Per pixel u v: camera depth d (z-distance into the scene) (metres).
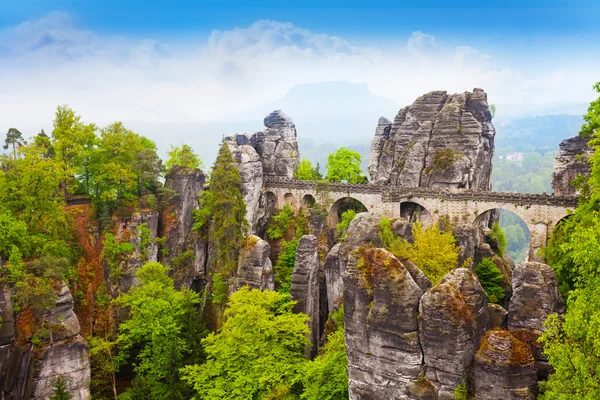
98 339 65.56
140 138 94.19
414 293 37.56
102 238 76.06
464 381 35.41
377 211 92.19
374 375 39.28
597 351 29.20
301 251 71.31
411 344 37.00
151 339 65.44
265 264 76.19
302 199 100.25
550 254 63.06
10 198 67.38
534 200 78.38
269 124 113.38
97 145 82.69
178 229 83.06
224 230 77.44
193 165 91.62
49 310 58.22
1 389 56.16
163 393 57.88
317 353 68.75
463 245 75.94
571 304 34.53
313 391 45.66
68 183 78.88
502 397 33.69
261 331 56.50
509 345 34.25
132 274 75.00
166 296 67.56
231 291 75.12
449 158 92.00
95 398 62.47
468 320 35.38
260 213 99.44
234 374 52.28
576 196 76.12
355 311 39.97
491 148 99.94
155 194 83.88
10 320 56.56
